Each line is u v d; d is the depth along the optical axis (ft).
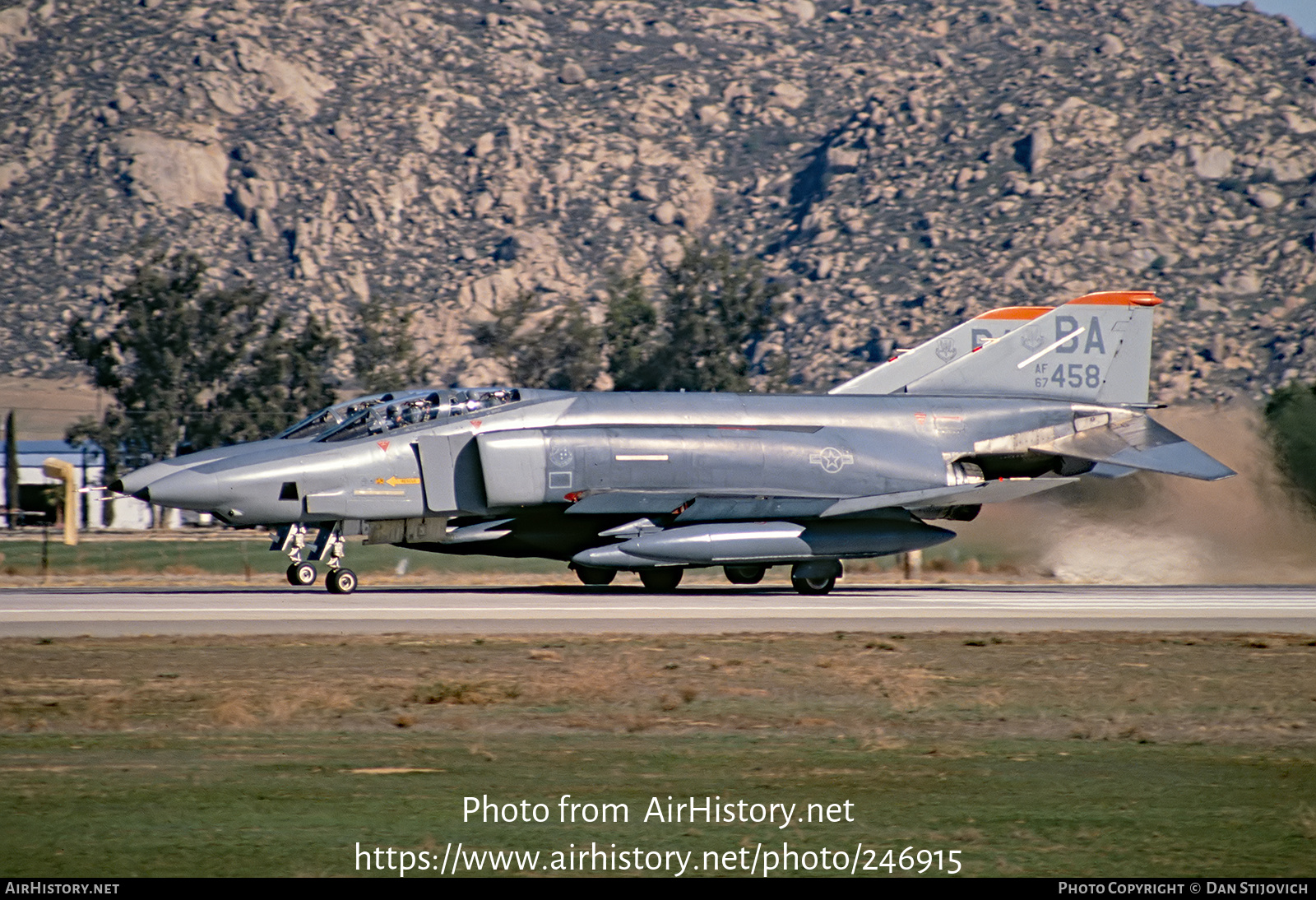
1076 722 151.53
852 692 170.40
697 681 176.45
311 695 159.33
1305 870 90.02
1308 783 117.91
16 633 218.79
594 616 254.27
